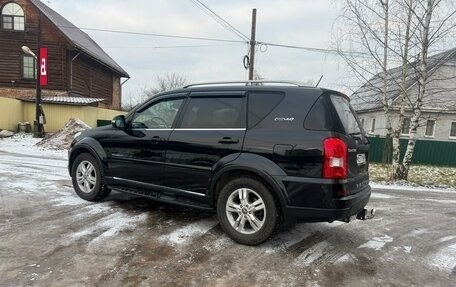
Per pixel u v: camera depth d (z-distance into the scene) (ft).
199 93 15.88
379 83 48.91
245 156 13.84
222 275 11.75
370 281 11.90
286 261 13.01
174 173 15.75
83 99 76.28
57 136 50.65
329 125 12.98
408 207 23.27
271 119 13.91
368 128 97.91
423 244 15.81
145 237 14.56
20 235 14.25
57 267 11.74
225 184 14.69
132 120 17.72
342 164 12.74
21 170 28.12
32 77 81.35
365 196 14.35
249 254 13.42
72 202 18.93
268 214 13.58
